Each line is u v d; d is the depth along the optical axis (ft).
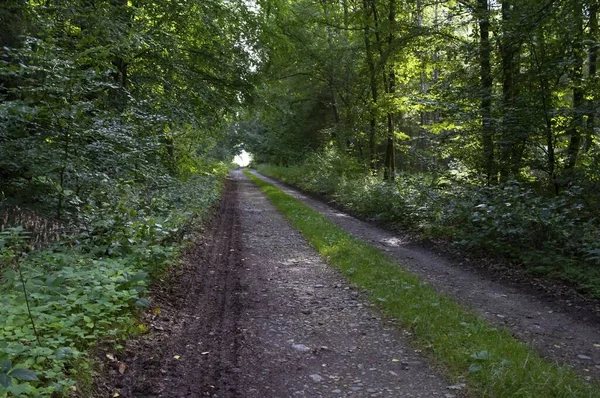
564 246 28.78
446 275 27.94
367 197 57.57
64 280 16.28
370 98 75.92
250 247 35.55
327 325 18.66
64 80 22.44
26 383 10.09
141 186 32.60
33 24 26.91
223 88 53.01
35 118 22.17
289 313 20.17
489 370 13.66
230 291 23.29
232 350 15.89
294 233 43.14
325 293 23.40
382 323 18.85
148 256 21.90
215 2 47.37
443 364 14.74
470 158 43.86
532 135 37.35
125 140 26.86
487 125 39.50
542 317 20.40
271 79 80.12
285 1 55.57
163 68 46.91
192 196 48.60
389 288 22.90
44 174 22.16
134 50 40.04
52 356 11.22
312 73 89.25
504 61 40.63
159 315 18.16
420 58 56.39
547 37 36.86
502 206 31.83
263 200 76.07
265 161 217.56
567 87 37.22
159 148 34.45
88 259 19.25
